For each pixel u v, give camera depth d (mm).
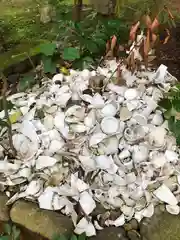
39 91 1337
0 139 1243
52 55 1351
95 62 1411
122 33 1404
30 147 1176
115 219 1099
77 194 1120
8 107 1279
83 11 1670
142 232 1070
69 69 1408
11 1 1973
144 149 1147
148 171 1140
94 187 1130
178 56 1546
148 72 1321
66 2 1796
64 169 1157
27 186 1151
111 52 1301
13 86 1432
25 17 1810
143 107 1214
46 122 1220
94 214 1108
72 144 1168
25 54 1533
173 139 1200
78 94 1246
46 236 1060
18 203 1129
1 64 1503
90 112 1196
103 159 1129
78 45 1421
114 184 1126
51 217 1089
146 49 1199
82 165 1144
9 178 1164
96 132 1161
